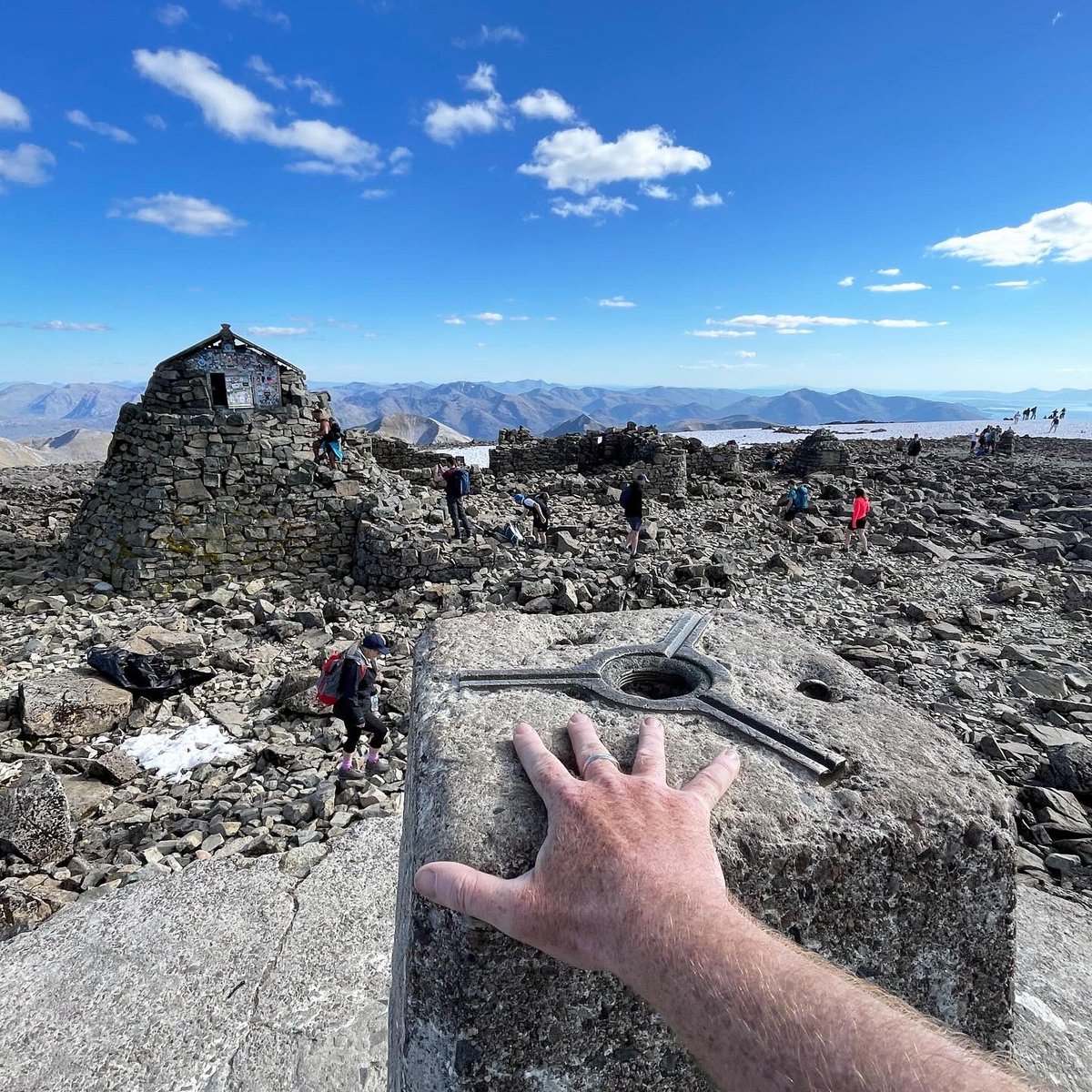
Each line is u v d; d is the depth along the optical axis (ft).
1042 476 91.45
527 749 5.48
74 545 37.60
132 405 37.14
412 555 36.19
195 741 20.74
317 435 40.24
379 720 18.89
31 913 13.08
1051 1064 9.23
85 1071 9.70
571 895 3.86
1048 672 26.23
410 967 5.29
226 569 36.83
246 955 11.74
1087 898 14.25
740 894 5.25
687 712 7.20
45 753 19.65
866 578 41.27
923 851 5.74
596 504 64.69
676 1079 5.42
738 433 246.06
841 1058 2.59
